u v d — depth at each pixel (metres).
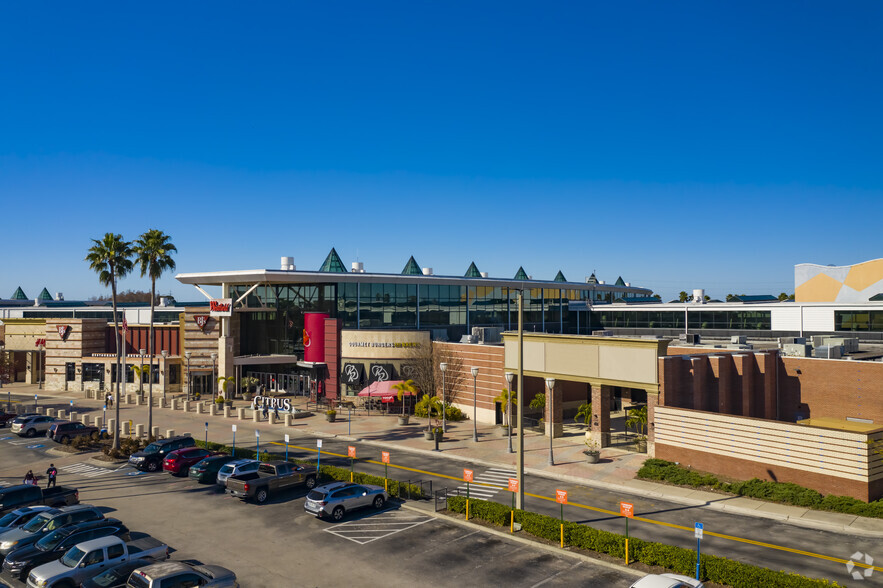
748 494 34.03
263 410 63.62
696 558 23.30
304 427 57.25
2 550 25.34
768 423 35.56
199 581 20.66
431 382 64.69
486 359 59.09
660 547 24.44
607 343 46.31
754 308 78.94
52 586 21.75
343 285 77.88
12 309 118.62
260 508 33.19
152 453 42.53
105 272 54.62
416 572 24.38
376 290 80.31
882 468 32.25
